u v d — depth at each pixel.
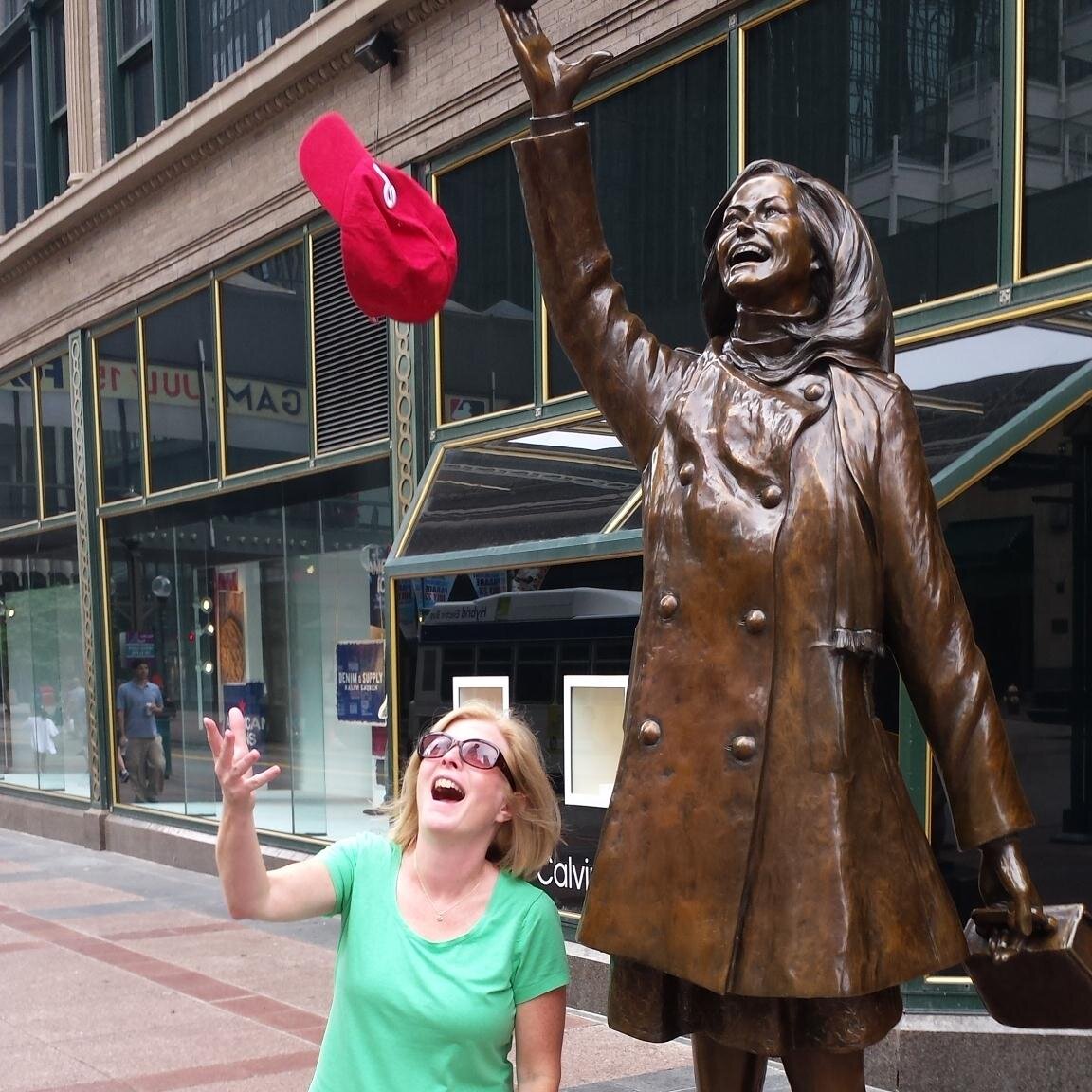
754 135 6.77
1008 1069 5.27
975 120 5.85
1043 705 5.56
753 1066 2.47
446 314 8.86
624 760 2.39
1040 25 5.63
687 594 2.34
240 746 2.49
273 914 2.55
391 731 8.75
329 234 9.95
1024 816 2.28
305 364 10.25
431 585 8.48
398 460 9.12
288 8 10.27
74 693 14.20
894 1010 2.29
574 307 2.69
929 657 2.32
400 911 2.54
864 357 2.45
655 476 2.46
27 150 14.95
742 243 2.47
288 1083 5.63
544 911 2.57
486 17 8.23
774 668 2.26
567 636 7.36
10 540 15.52
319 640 10.23
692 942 2.24
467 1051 2.46
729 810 2.25
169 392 12.20
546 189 2.67
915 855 2.30
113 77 12.90
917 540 2.31
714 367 2.48
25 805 14.92
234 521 11.29
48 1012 6.86
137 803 12.96
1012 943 2.29
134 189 12.24
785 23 6.62
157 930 9.09
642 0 7.21
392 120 9.08
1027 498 5.61
